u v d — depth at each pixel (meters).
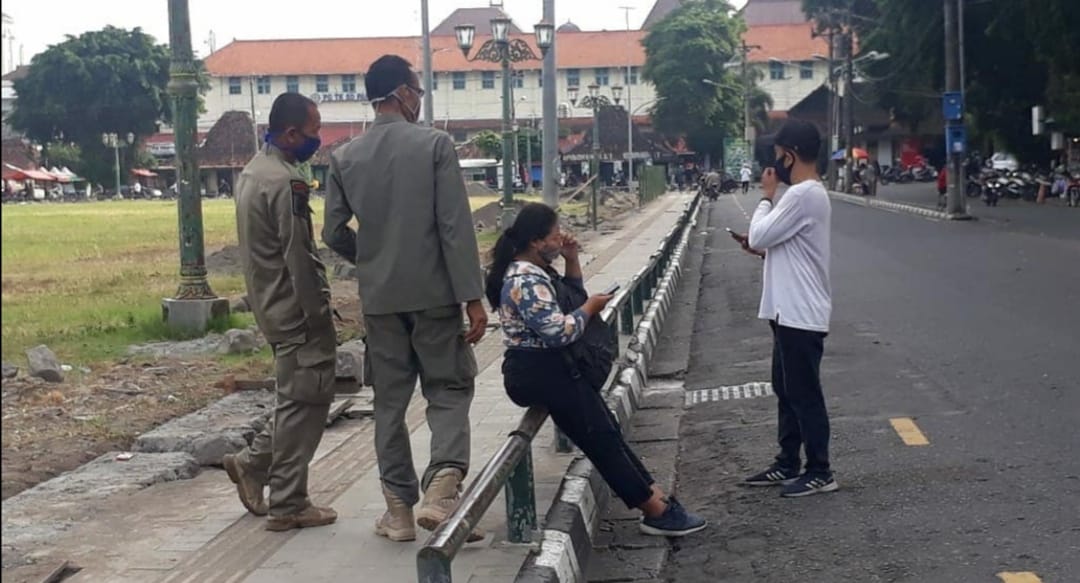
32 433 8.42
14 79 82.50
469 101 84.56
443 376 5.68
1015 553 5.61
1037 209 40.72
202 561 5.56
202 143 76.56
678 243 23.34
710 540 6.19
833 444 7.90
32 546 5.84
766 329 13.98
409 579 5.18
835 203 53.31
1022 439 7.69
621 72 91.38
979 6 43.44
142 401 9.52
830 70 71.19
